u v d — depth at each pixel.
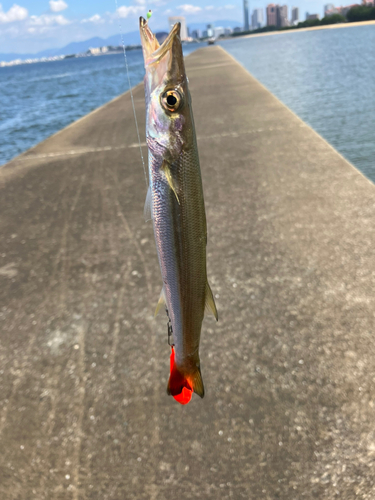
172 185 0.25
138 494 0.35
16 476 0.37
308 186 0.90
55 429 0.41
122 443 0.39
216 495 0.34
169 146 0.25
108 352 0.50
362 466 0.35
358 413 0.39
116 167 1.19
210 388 0.43
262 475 0.35
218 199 0.89
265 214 0.80
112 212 0.89
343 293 0.55
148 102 0.25
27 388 0.45
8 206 0.98
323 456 0.36
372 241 0.66
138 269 0.67
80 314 0.57
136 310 0.57
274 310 0.54
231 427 0.39
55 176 1.17
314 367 0.44
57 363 0.49
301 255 0.65
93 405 0.43
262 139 1.29
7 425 0.41
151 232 0.78
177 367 0.29
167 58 0.25
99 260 0.70
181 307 0.28
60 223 0.86
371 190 0.84
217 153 1.20
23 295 0.62
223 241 0.72
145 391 0.44
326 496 0.33
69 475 0.36
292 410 0.40
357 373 0.43
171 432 0.39
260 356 0.47
